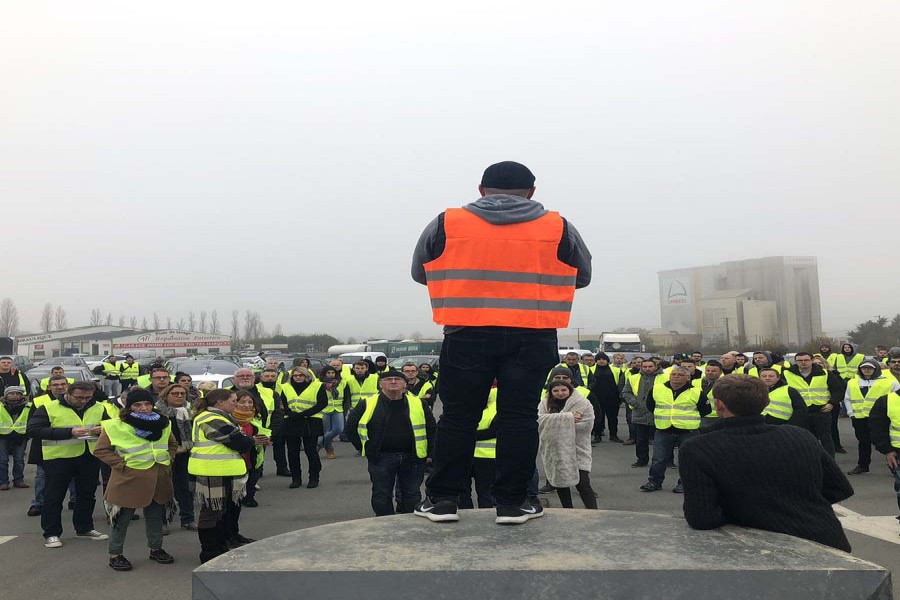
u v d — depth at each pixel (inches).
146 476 264.1
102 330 3425.2
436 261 105.3
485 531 98.2
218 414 266.4
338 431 547.8
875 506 350.0
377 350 2251.5
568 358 616.1
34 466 539.2
